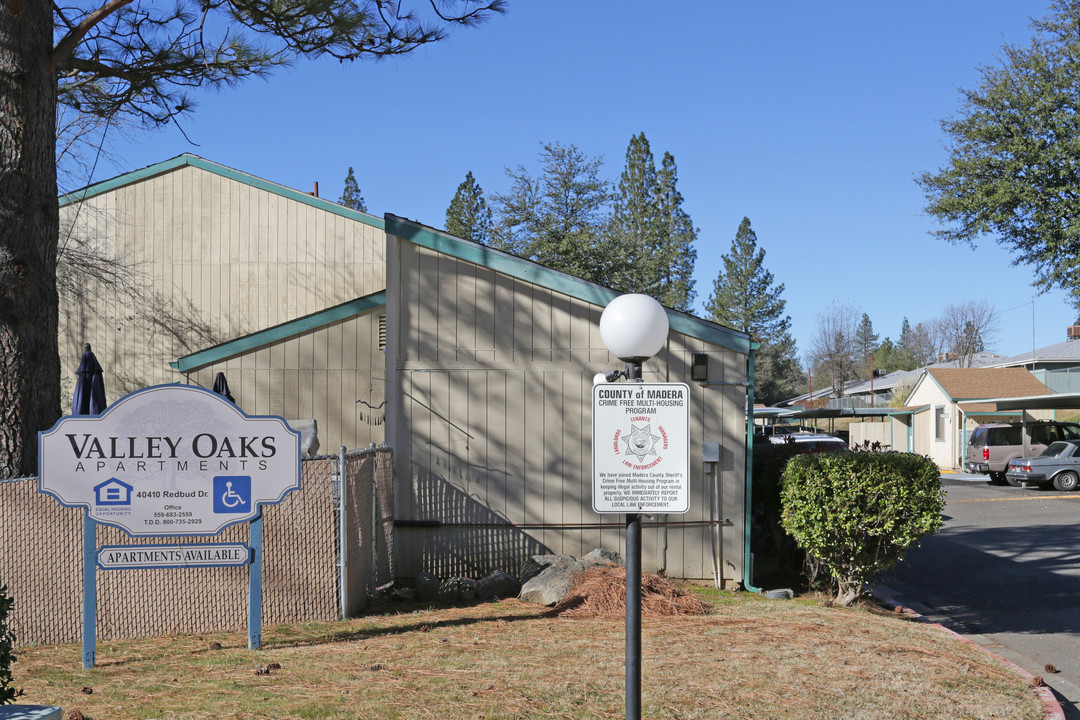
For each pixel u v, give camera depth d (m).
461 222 55.75
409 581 9.77
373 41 9.62
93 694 5.67
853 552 8.91
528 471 9.87
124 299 18.19
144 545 7.01
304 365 13.73
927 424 39.34
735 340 9.88
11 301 7.96
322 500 8.01
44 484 6.49
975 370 38.25
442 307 9.95
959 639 7.67
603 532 9.88
